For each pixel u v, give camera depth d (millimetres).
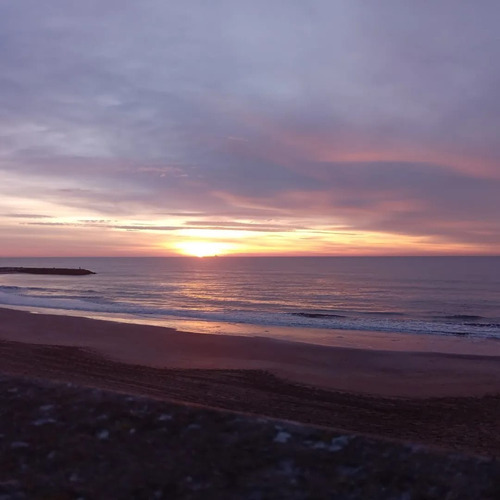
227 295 54312
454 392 13234
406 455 4078
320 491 3723
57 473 4082
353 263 157250
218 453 4238
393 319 33750
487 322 32125
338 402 11914
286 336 24812
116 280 81875
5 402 5215
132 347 19484
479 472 3795
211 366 16141
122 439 4504
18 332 22719
